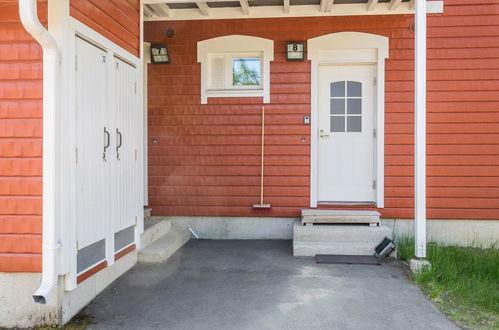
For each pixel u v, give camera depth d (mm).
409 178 5840
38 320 3191
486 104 5719
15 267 3148
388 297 3797
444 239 5824
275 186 6035
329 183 6086
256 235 6078
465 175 5758
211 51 6059
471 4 5688
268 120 6031
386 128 5855
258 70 6141
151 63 6152
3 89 3156
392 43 5824
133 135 4684
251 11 5957
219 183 6113
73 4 3314
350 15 5855
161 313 3439
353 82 6047
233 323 3252
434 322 3289
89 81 3605
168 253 5031
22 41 3158
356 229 5234
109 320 3312
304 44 5941
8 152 3150
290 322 3270
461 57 5719
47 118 3080
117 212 4207
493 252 5387
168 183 6172
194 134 6129
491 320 3338
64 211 3166
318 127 6055
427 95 5770
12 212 3146
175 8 6020
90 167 3609
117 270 4270
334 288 4016
